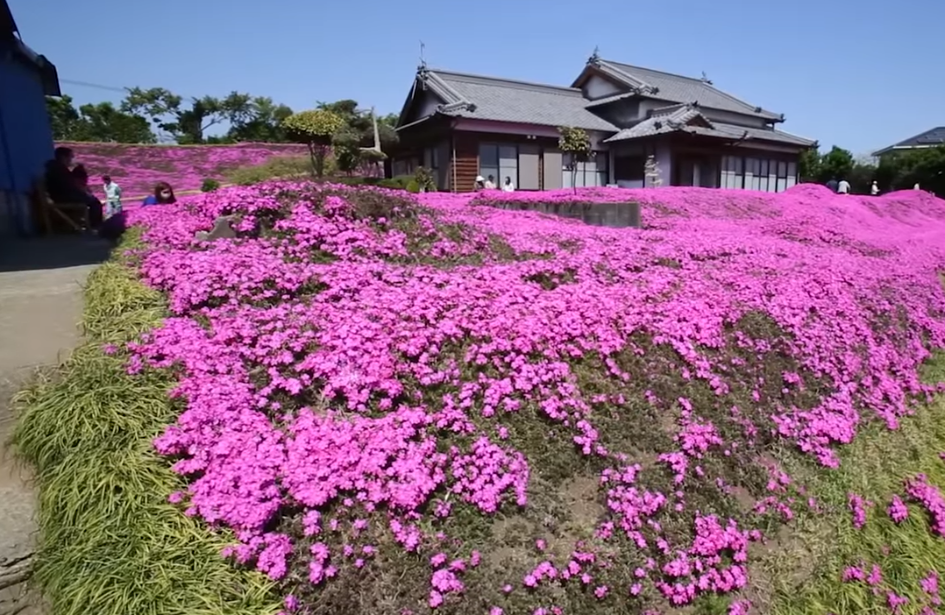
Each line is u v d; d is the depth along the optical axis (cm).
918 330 966
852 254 1412
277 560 364
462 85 3017
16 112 1178
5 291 649
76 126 4419
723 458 545
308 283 652
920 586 506
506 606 385
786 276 955
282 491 405
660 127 3005
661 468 514
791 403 650
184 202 1057
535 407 542
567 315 652
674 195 2033
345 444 444
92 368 463
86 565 340
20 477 403
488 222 1127
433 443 470
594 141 3153
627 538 452
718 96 4144
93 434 407
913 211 2856
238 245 731
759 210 2009
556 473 488
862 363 771
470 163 2681
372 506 412
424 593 379
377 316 589
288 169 2945
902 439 682
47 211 1145
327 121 2672
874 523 552
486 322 614
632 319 680
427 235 876
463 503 447
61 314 584
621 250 984
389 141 3120
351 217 845
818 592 467
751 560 473
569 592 406
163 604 328
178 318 560
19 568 348
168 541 361
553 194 1870
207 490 387
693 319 709
